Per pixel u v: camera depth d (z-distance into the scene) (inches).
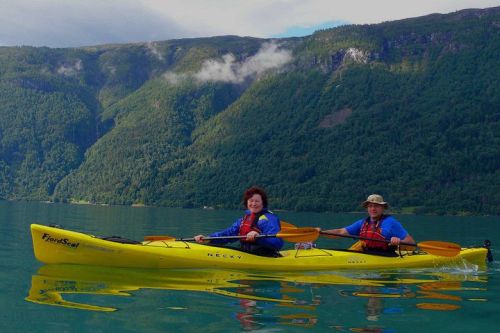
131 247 326.6
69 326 194.4
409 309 231.5
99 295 246.1
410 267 375.9
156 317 208.7
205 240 352.5
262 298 247.1
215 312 217.6
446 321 212.7
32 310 215.5
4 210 1761.8
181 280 290.2
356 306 234.5
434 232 988.6
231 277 304.0
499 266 401.7
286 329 194.2
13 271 307.3
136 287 267.0
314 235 358.0
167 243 349.7
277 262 346.0
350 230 399.2
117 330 190.7
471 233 946.7
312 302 240.5
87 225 962.7
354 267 360.2
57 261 328.2
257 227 350.9
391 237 378.9
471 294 273.1
